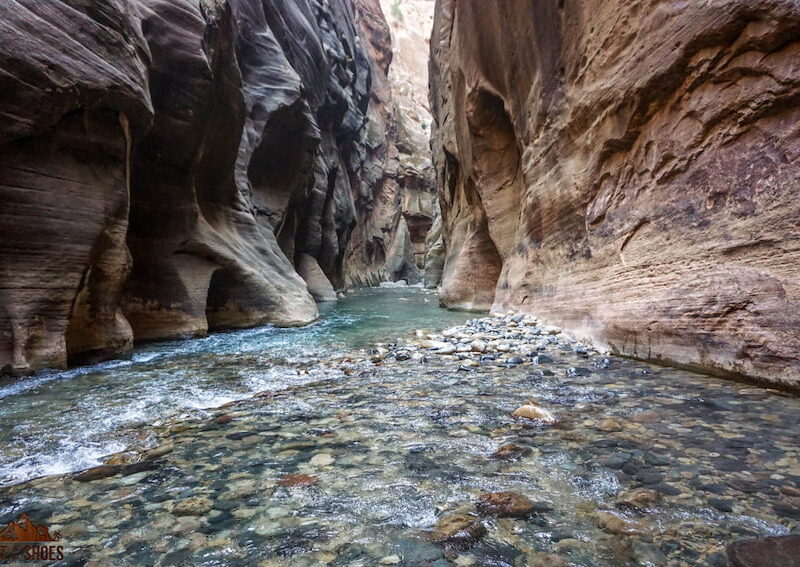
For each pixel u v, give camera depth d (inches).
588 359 234.4
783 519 77.1
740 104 181.0
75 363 241.6
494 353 262.7
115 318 267.1
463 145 628.4
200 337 359.6
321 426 137.9
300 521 83.0
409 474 101.7
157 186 350.6
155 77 329.4
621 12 255.6
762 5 166.9
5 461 115.0
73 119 227.5
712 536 73.2
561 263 337.1
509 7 413.1
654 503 84.6
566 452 111.0
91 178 241.3
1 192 202.8
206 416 152.3
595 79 284.7
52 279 221.0
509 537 75.9
